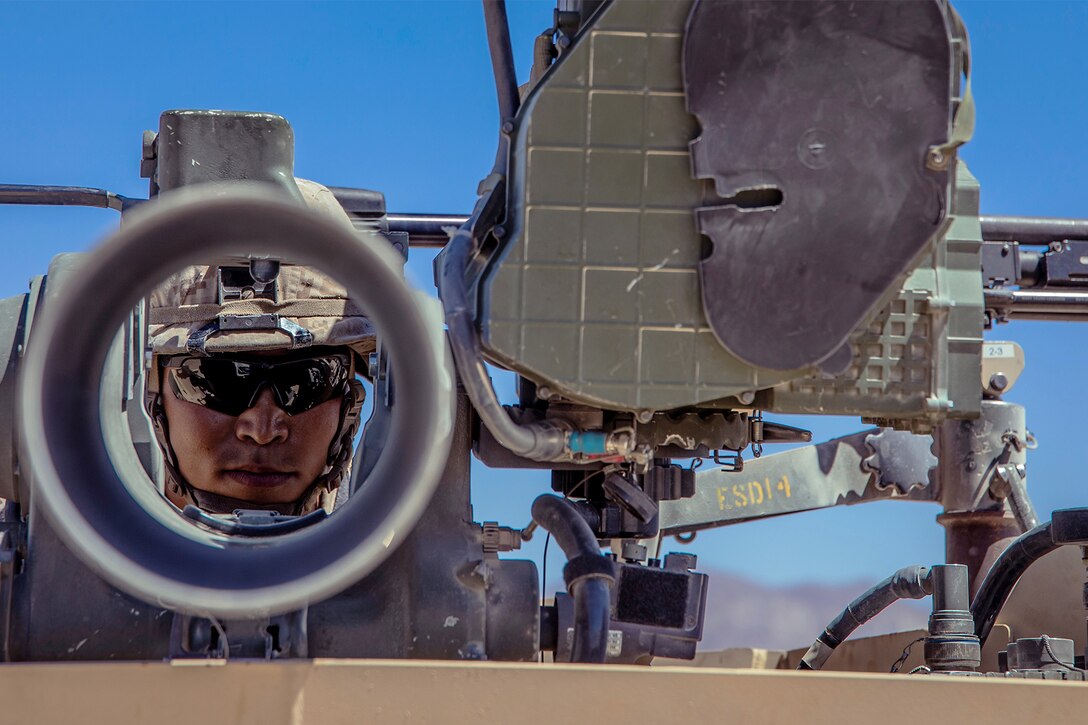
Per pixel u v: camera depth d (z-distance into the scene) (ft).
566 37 8.54
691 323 8.31
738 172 8.22
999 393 16.51
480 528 8.89
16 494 9.02
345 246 7.20
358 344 12.89
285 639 8.20
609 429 8.85
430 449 7.24
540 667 7.25
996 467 16.24
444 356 7.71
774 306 8.27
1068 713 7.46
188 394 12.57
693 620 9.64
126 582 6.95
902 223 8.27
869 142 8.24
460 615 8.58
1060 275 13.05
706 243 8.32
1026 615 15.10
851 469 16.69
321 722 7.06
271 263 11.49
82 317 7.45
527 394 9.48
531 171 8.25
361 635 8.59
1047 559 15.02
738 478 16.52
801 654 17.94
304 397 12.75
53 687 7.05
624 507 9.98
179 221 7.12
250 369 12.59
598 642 8.50
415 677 7.16
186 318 12.35
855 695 7.42
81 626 8.21
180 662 7.09
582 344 8.25
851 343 8.81
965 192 9.11
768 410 8.88
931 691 7.45
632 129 8.29
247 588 7.17
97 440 7.92
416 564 8.63
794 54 8.22
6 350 9.06
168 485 13.30
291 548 7.56
